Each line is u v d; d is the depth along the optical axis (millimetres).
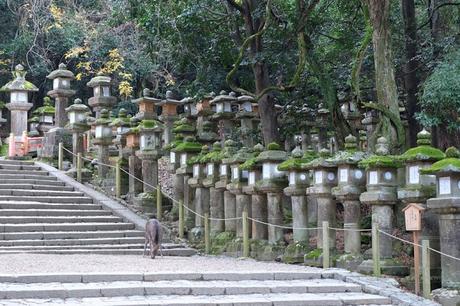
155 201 16562
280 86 15297
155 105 19656
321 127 18453
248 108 18969
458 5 15844
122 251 13602
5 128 31094
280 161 12688
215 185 14445
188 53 17094
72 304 7574
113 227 15023
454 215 8641
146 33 17781
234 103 19281
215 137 16938
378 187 10086
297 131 18594
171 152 16312
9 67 29703
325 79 14617
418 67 15641
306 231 11938
